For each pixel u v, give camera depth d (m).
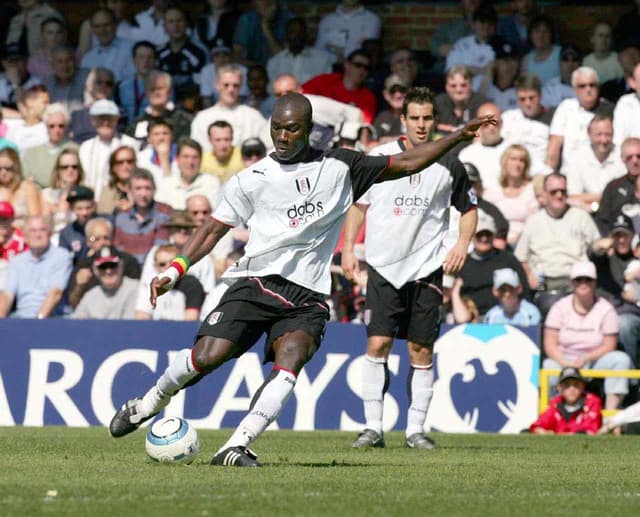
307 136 23.80
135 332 46.25
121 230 54.75
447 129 58.12
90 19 67.06
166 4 66.94
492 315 49.56
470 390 46.34
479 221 50.38
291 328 23.77
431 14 67.38
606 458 30.38
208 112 60.62
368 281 33.44
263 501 18.12
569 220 53.38
